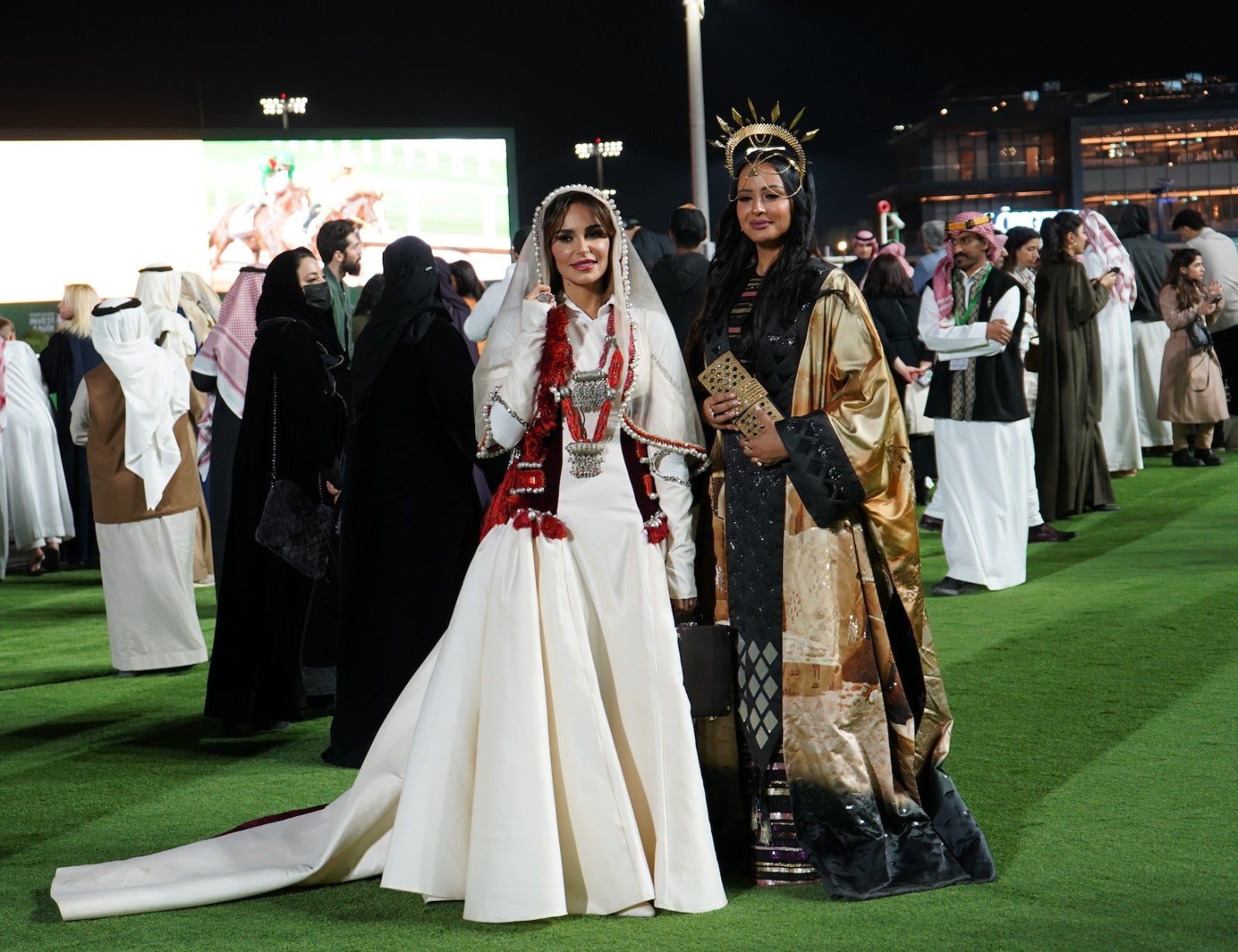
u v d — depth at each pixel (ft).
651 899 10.30
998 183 170.19
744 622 11.17
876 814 10.73
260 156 73.92
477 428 11.21
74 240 73.20
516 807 10.10
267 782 14.52
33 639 23.27
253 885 11.07
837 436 10.72
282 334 16.46
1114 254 33.60
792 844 11.04
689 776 10.48
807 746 10.78
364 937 10.13
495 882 10.03
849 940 9.64
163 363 19.81
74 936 10.42
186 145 73.56
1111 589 21.52
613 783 10.32
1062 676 16.66
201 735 16.65
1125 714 14.96
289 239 74.59
